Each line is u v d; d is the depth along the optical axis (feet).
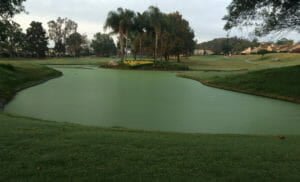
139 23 207.82
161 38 212.43
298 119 46.29
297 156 21.02
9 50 283.59
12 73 85.87
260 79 83.46
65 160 19.30
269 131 38.96
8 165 18.43
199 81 105.40
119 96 66.59
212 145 23.34
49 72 116.16
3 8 88.58
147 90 78.59
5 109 49.98
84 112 48.39
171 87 87.15
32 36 322.75
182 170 18.24
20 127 27.43
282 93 70.44
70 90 75.36
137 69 176.04
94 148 21.57
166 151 21.35
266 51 310.24
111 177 17.16
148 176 17.37
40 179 16.78
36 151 20.80
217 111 52.13
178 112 50.31
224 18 87.40
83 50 394.52
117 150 21.27
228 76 97.86
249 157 20.61
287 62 220.02
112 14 203.62
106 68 180.14
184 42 239.30
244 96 71.87
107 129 30.27
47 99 60.64
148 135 26.61
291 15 79.97
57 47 366.84
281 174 17.99
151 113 48.85
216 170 18.34
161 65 178.91
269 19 82.33
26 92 70.69
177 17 240.73
